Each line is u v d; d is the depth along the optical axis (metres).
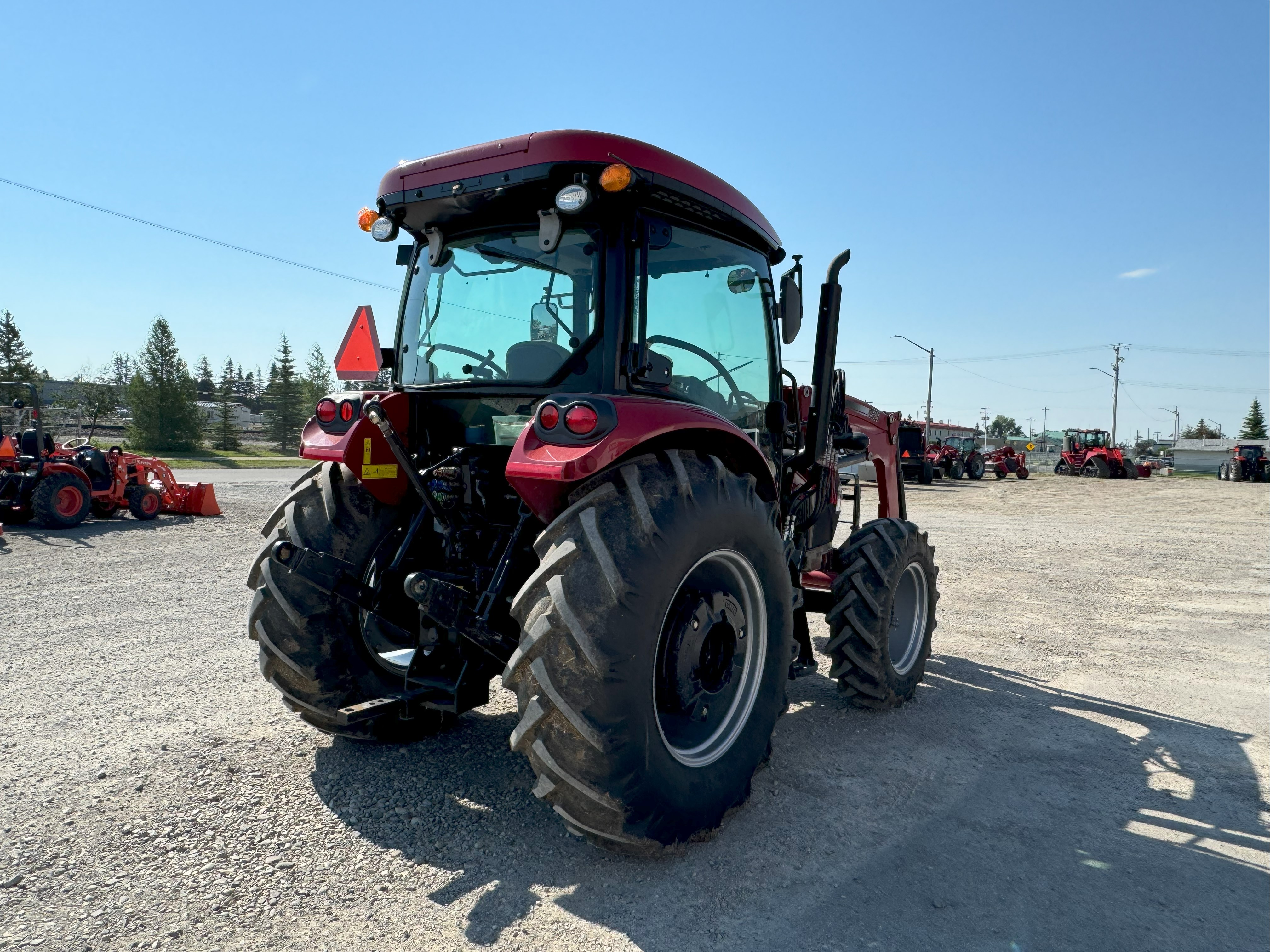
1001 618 6.59
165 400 42.56
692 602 2.73
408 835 2.72
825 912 2.37
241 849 2.60
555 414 2.44
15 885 2.37
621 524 2.44
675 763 2.59
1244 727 4.10
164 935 2.15
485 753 3.43
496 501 3.12
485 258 3.16
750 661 3.03
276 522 3.30
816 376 4.01
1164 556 10.21
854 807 3.08
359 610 3.30
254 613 3.10
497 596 2.74
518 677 2.39
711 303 3.29
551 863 2.58
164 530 10.34
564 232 2.92
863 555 4.11
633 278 2.85
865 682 4.09
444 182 2.91
